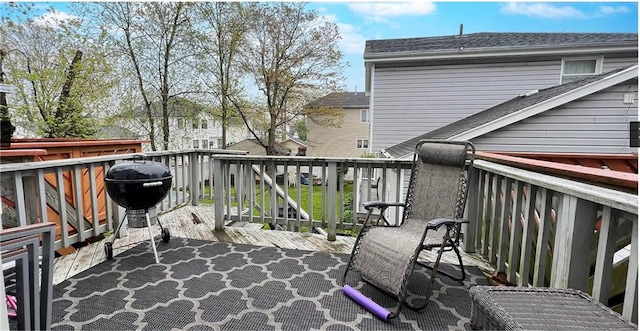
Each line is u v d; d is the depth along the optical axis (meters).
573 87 5.34
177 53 11.16
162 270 2.68
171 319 1.99
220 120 12.66
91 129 9.48
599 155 3.43
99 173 3.99
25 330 1.37
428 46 8.52
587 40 7.52
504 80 8.02
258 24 12.05
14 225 2.63
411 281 2.52
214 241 3.42
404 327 1.93
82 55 9.18
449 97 8.33
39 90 8.73
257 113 13.27
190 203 5.31
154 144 11.55
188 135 12.41
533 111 5.17
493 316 1.28
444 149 2.63
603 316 1.24
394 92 8.60
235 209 4.31
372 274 2.19
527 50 7.50
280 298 2.25
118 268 2.71
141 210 2.89
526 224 2.16
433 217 2.60
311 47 12.72
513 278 2.38
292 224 3.75
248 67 12.42
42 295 1.49
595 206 1.60
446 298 2.26
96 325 1.92
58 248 2.91
